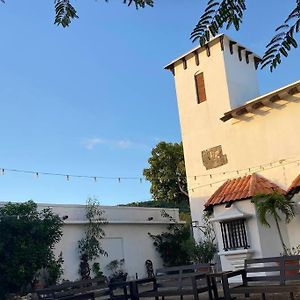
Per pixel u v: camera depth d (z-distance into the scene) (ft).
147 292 34.88
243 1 8.79
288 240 48.16
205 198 58.75
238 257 48.57
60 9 10.63
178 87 64.69
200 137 60.54
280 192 48.73
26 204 59.62
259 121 53.88
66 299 32.48
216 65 59.88
